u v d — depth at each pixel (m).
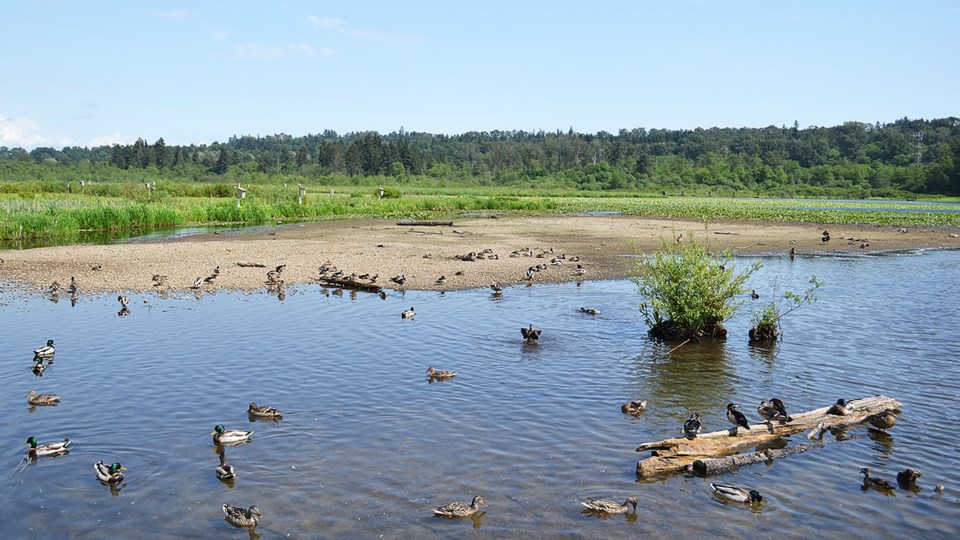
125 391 22.12
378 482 16.28
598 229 81.94
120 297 34.25
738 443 18.47
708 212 114.25
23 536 14.02
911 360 26.48
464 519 14.66
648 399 22.05
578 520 14.73
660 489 16.22
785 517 15.02
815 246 67.19
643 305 31.08
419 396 21.97
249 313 33.44
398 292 39.47
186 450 17.97
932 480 16.78
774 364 26.00
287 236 70.81
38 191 135.38
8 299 36.44
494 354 26.83
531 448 18.22
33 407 20.75
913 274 48.69
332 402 21.36
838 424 19.94
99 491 15.88
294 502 15.37
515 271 46.88
